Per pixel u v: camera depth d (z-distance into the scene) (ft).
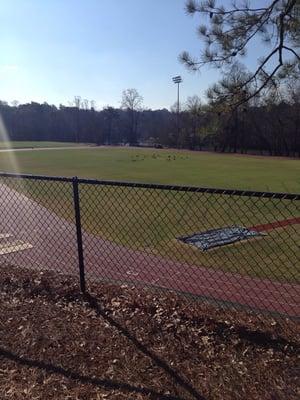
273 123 215.92
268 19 26.76
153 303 17.46
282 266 29.30
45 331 15.08
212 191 15.79
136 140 391.24
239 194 15.33
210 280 25.96
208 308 17.25
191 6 27.58
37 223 44.24
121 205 54.54
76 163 144.87
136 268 28.71
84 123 409.90
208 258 31.65
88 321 15.88
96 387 11.87
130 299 17.92
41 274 21.25
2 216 48.19
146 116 391.45
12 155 189.78
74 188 19.07
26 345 14.15
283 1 25.96
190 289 24.06
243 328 15.08
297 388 11.68
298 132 218.38
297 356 13.26
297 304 21.42
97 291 18.94
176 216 47.62
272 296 22.85
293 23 25.95
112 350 13.79
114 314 16.46
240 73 28.66
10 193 64.69
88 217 47.50
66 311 16.81
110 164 142.10
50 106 436.35
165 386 11.88
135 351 13.71
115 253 32.91
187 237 37.50
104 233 40.14
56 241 36.42
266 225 42.78
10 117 426.10
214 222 44.70
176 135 293.23
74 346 14.05
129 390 11.72
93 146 312.91
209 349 13.79
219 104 29.37
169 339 14.43
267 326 15.35
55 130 426.92
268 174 112.27
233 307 18.86
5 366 12.98
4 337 14.70
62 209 52.29
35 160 158.71
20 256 31.73
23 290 19.11
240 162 159.84
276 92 28.76
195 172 116.78
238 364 12.89
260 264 29.96
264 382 11.98
